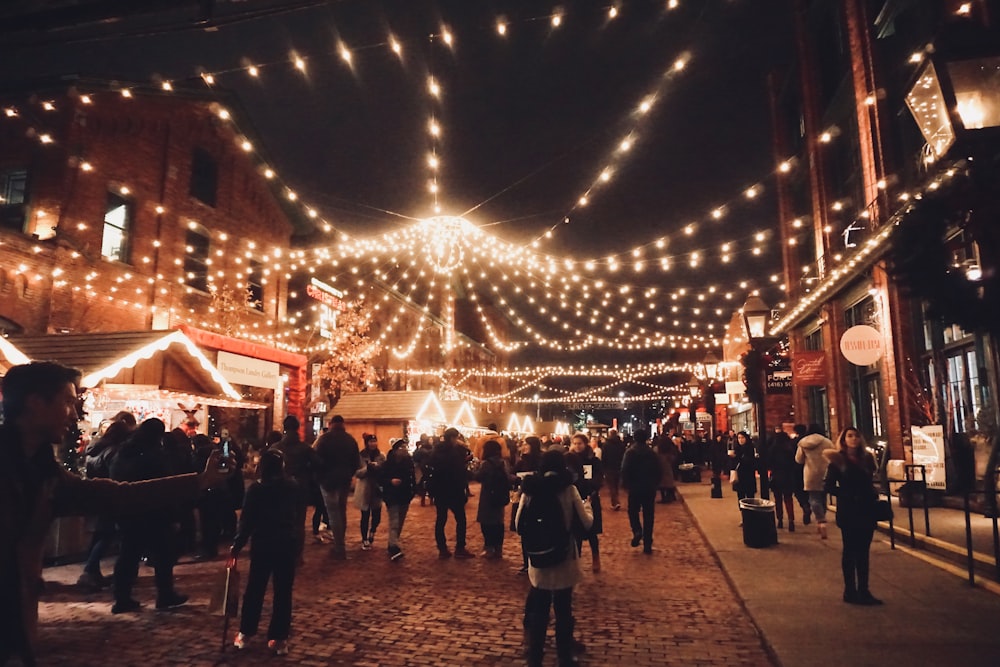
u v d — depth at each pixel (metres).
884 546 10.05
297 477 9.55
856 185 18.80
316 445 10.57
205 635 6.40
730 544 10.69
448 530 13.74
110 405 14.67
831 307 19.97
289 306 32.66
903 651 5.36
